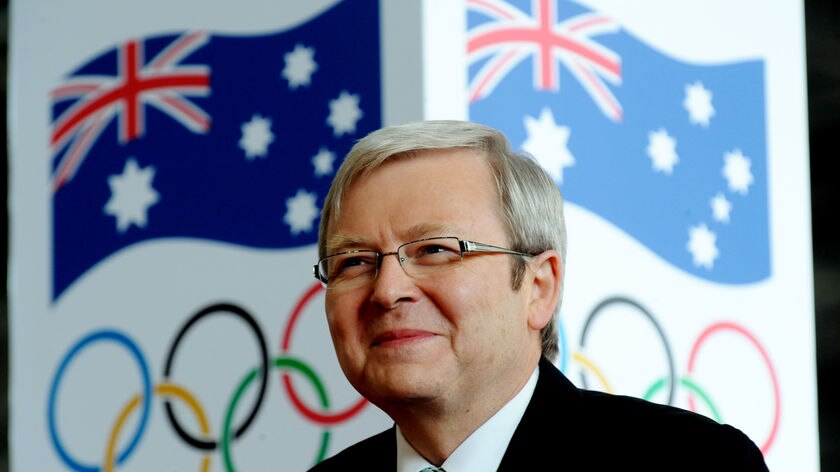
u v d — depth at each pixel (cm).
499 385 476
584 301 670
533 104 658
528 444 470
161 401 706
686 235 723
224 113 701
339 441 646
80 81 752
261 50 690
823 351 1055
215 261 695
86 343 735
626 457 460
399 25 636
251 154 689
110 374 725
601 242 682
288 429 663
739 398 739
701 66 746
